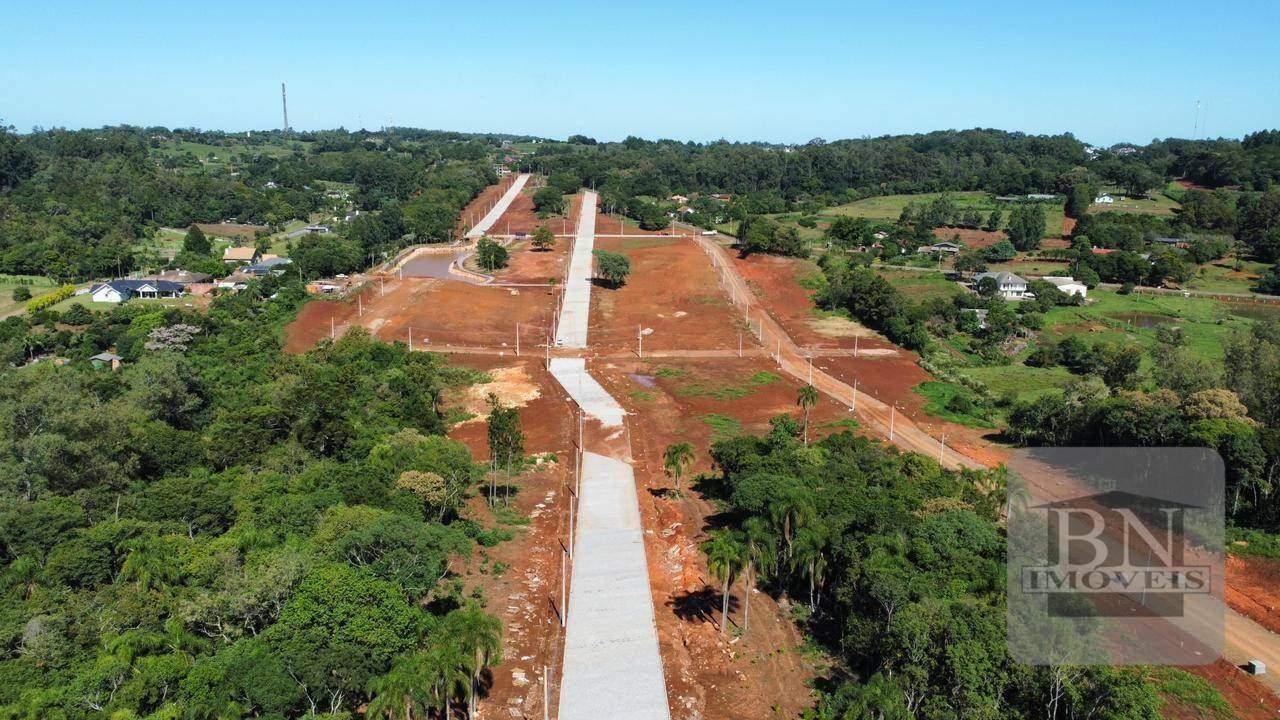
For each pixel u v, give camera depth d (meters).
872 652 51.44
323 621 46.97
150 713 43.38
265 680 43.47
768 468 76.31
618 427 106.00
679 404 117.06
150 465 79.38
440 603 60.00
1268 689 52.00
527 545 72.62
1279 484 75.69
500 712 50.44
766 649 57.38
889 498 65.44
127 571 55.78
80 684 43.72
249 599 49.62
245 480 74.50
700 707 51.34
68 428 73.69
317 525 62.88
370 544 54.28
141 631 49.91
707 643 57.75
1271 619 60.06
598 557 70.69
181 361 101.31
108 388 98.00
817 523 60.41
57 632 48.22
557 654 56.84
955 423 110.38
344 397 97.88
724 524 76.88
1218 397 85.00
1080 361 140.38
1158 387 104.81
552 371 132.62
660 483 87.94
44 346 140.12
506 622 59.97
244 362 124.25
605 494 84.31
